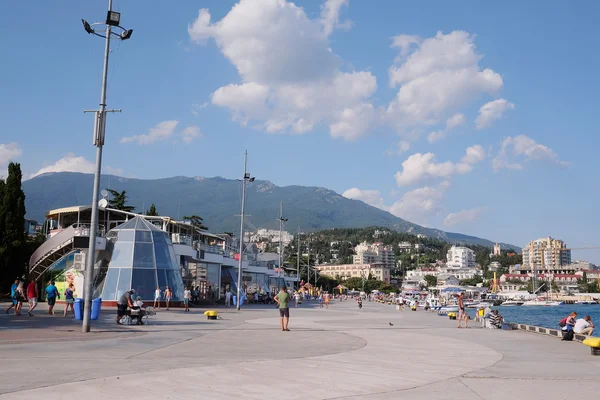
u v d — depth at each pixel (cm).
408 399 1063
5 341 1866
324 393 1104
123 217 6412
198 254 6372
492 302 19000
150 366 1358
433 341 2336
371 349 1950
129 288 4784
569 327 2480
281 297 2708
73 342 1898
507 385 1245
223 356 1619
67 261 5322
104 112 2375
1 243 5706
